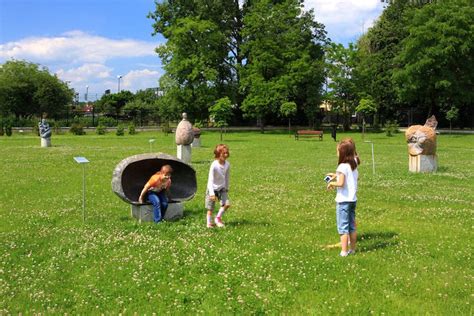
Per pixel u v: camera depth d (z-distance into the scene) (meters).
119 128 46.16
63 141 36.97
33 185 14.77
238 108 62.34
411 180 16.11
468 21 42.66
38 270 6.89
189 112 53.91
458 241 8.38
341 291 6.04
